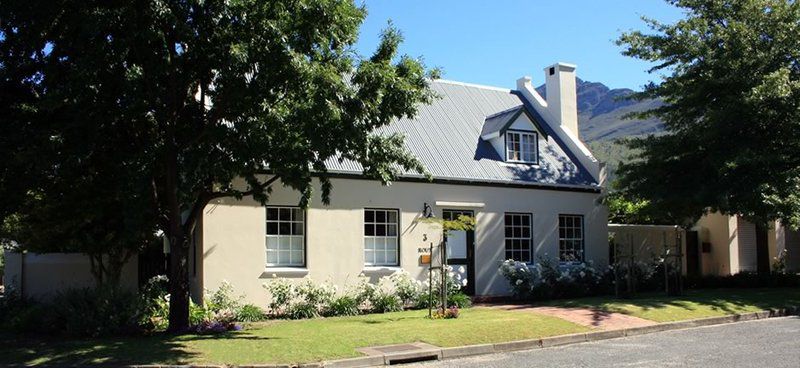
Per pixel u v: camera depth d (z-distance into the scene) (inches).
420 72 498.6
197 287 611.5
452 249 725.9
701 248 980.6
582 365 384.8
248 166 456.4
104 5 397.4
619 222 960.9
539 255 784.9
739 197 711.1
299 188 471.2
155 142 460.1
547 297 722.2
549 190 802.8
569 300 687.7
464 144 784.9
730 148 715.4
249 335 469.1
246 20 411.2
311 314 593.9
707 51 732.7
